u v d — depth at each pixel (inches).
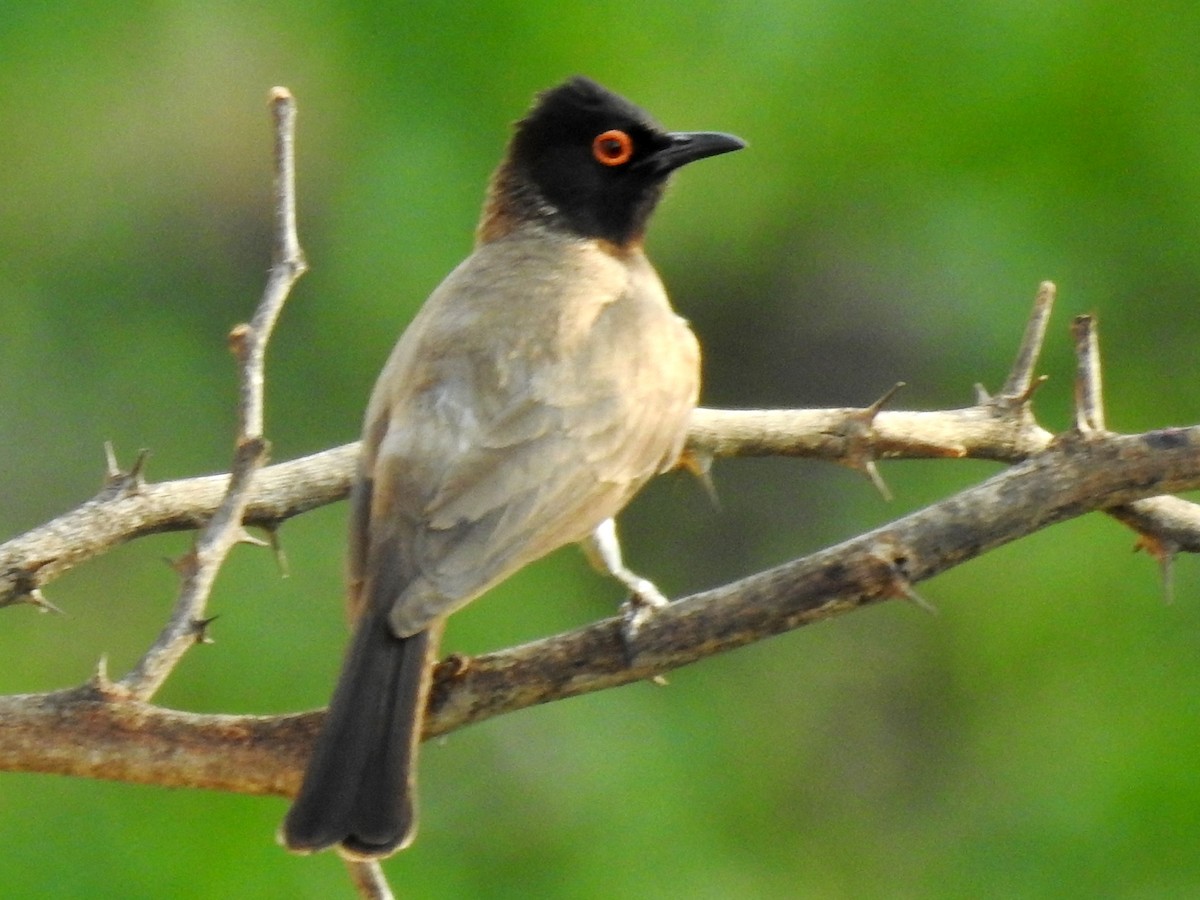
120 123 581.3
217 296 588.4
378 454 300.2
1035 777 530.3
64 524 325.4
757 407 587.5
